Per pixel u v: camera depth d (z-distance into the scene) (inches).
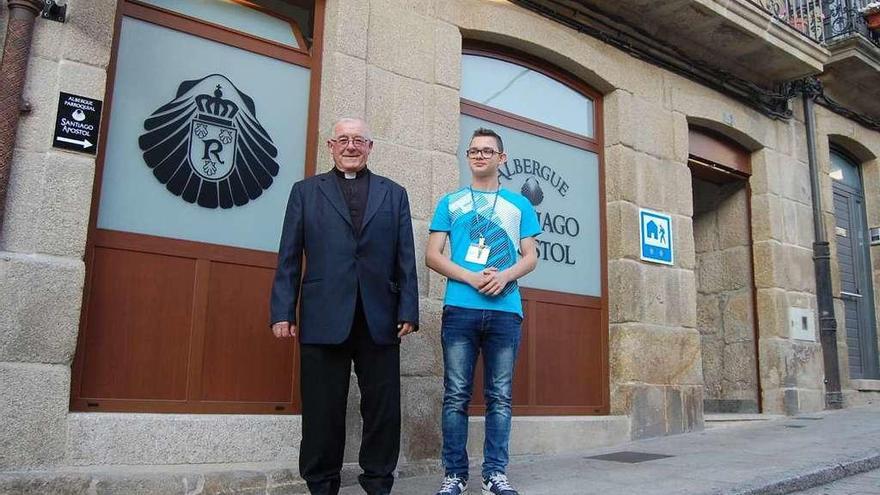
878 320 337.4
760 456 186.2
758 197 296.8
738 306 296.4
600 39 246.1
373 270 136.7
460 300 141.9
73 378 147.6
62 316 141.0
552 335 226.5
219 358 166.4
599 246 243.9
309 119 188.7
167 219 164.9
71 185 145.4
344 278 134.1
